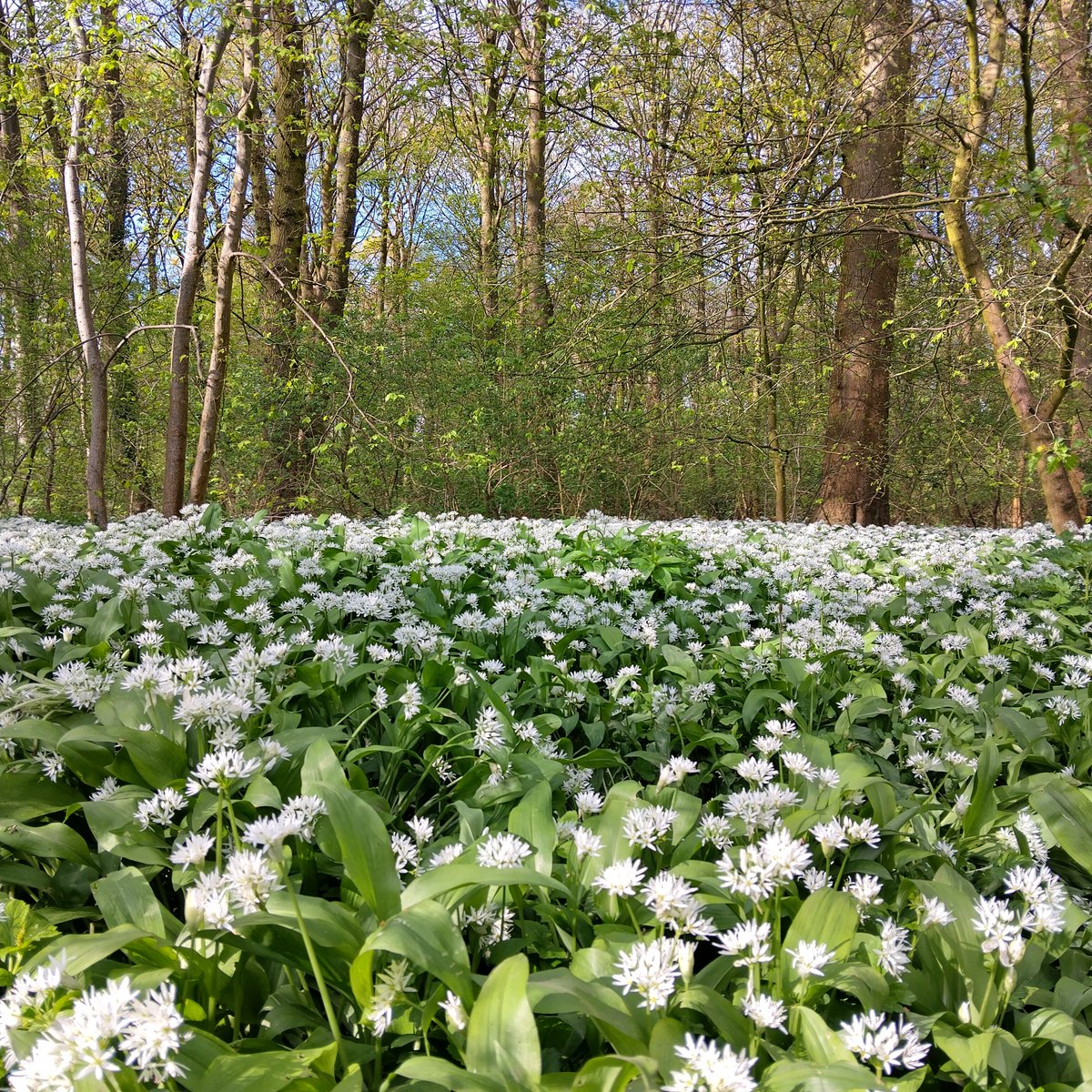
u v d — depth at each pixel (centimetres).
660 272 976
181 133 1144
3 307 1172
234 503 1278
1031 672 496
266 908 175
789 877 186
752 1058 148
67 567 465
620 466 1470
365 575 572
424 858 229
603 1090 142
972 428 1360
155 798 223
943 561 750
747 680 425
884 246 1216
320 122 1289
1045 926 197
